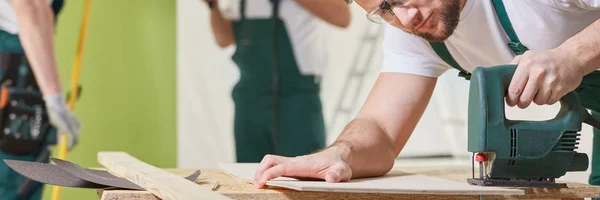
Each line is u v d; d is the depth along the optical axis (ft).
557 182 4.39
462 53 5.07
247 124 11.45
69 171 4.61
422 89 5.26
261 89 11.37
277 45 11.28
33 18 8.74
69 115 9.30
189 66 12.01
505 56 4.93
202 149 12.12
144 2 11.84
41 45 8.85
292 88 11.35
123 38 11.76
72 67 11.43
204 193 3.43
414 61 5.26
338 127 11.80
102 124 11.69
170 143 12.07
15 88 8.66
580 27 4.71
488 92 4.15
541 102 4.12
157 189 3.74
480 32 4.84
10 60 8.61
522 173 4.24
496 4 4.71
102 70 11.66
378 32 11.78
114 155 6.21
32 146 8.89
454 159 11.70
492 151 4.15
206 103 12.07
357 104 11.82
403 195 3.96
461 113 11.69
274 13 11.22
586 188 4.26
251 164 5.79
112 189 3.98
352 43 11.73
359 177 4.75
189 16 11.94
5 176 8.64
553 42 4.76
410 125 5.25
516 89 4.07
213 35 11.90
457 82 11.69
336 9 11.30
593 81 5.16
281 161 4.38
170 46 11.98
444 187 4.03
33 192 8.93
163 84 12.00
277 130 11.41
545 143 4.21
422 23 4.55
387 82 5.37
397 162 11.71
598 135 5.51
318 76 11.46
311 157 4.45
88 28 11.54
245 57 11.33
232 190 4.03
